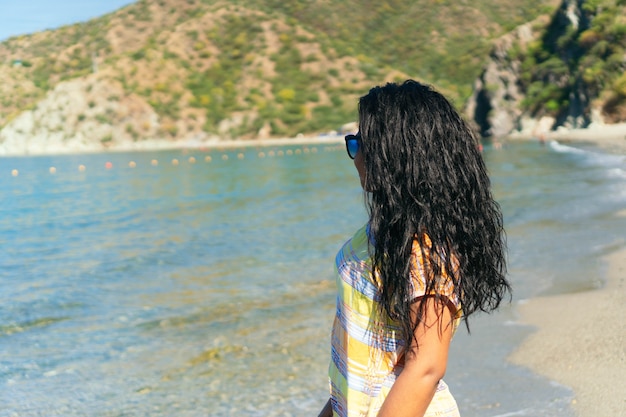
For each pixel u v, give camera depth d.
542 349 4.97
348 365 1.40
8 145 119.50
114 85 123.88
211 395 4.45
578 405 3.90
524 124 78.62
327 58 136.88
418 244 1.30
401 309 1.30
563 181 19.58
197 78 132.50
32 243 14.20
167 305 7.25
